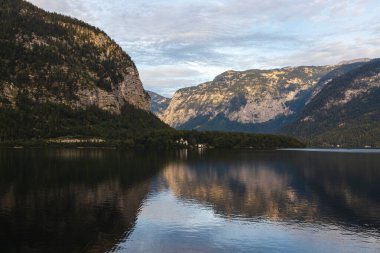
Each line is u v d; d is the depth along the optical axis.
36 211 96.06
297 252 71.94
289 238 79.00
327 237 79.81
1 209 97.44
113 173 167.75
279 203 110.25
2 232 79.88
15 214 92.94
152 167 196.50
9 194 115.69
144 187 133.88
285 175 171.38
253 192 127.44
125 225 86.19
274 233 82.00
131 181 146.38
